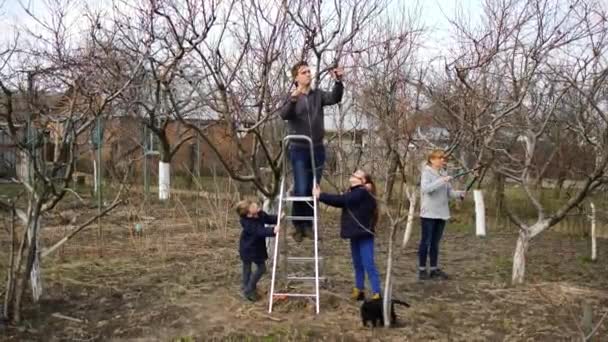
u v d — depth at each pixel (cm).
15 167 762
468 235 1245
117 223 1229
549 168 1298
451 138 731
